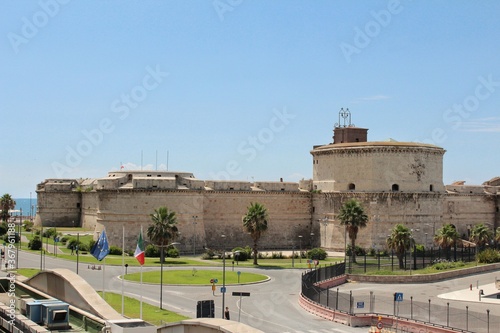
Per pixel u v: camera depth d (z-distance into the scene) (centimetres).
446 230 11194
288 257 12062
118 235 11881
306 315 6700
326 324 6281
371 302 6650
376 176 12594
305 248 13662
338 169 13112
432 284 9269
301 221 13700
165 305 6800
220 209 12975
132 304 6662
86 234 13788
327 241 13200
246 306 7062
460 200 15200
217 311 6694
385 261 11300
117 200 11938
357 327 6216
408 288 8844
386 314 6500
